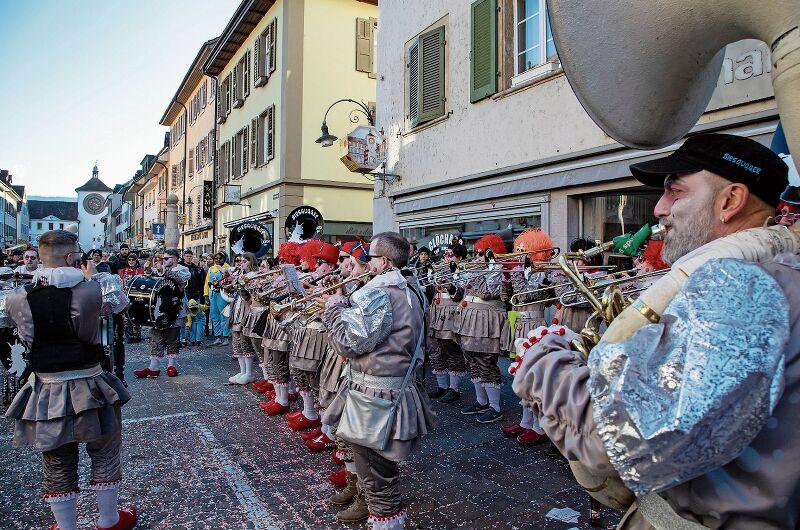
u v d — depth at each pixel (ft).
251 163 55.26
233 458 13.57
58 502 8.93
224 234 65.31
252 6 50.67
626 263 16.57
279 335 16.79
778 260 3.19
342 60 49.44
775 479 2.86
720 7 3.30
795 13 2.84
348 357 8.86
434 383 22.34
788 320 2.78
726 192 3.61
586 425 3.15
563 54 3.88
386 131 33.50
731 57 15.72
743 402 2.61
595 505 9.87
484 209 25.88
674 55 3.74
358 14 50.24
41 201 271.28
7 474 12.44
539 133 22.45
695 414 2.56
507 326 16.07
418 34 30.19
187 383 21.91
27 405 8.63
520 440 14.49
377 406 8.52
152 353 23.16
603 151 19.51
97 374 9.18
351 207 49.85
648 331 2.98
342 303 9.18
